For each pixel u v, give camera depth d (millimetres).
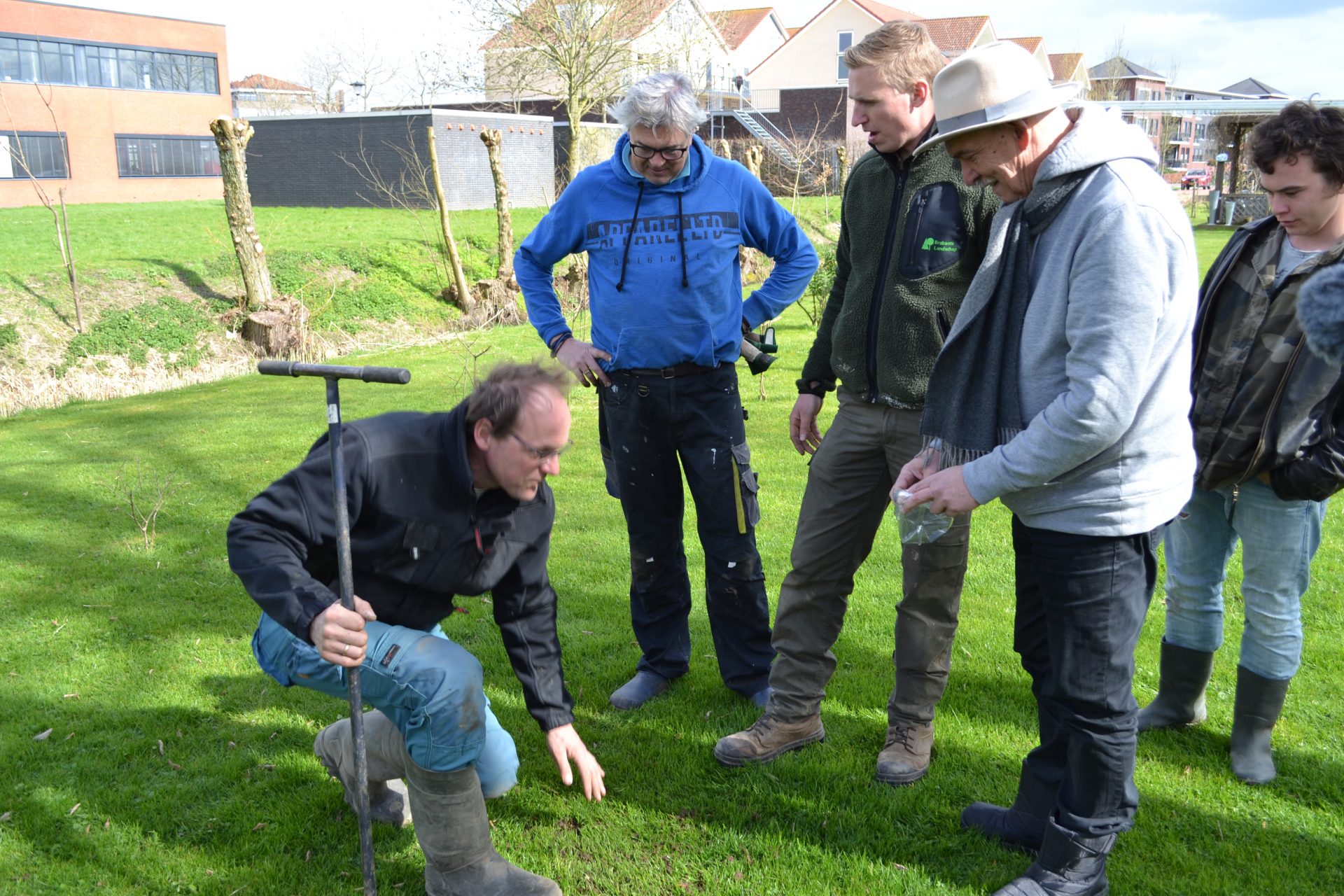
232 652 3814
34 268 12977
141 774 2941
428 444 2145
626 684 3461
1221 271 2730
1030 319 2092
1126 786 2236
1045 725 2471
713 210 3139
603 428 3439
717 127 36938
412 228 18703
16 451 7484
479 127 24375
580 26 20828
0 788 2867
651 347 3150
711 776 2922
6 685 3535
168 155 34594
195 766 2977
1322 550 4801
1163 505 2072
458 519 2162
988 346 2176
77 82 31609
